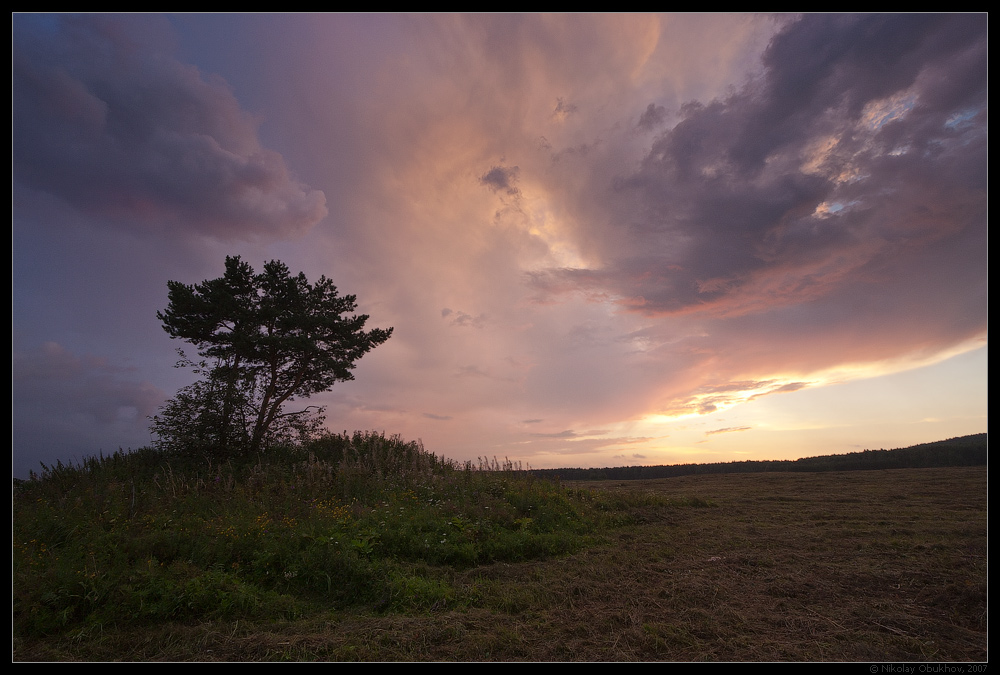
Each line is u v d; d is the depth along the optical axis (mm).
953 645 4457
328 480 12117
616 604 5621
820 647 4457
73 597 5215
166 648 4578
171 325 16172
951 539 8289
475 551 7777
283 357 17141
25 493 10500
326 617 5348
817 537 8969
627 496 13852
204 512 9273
